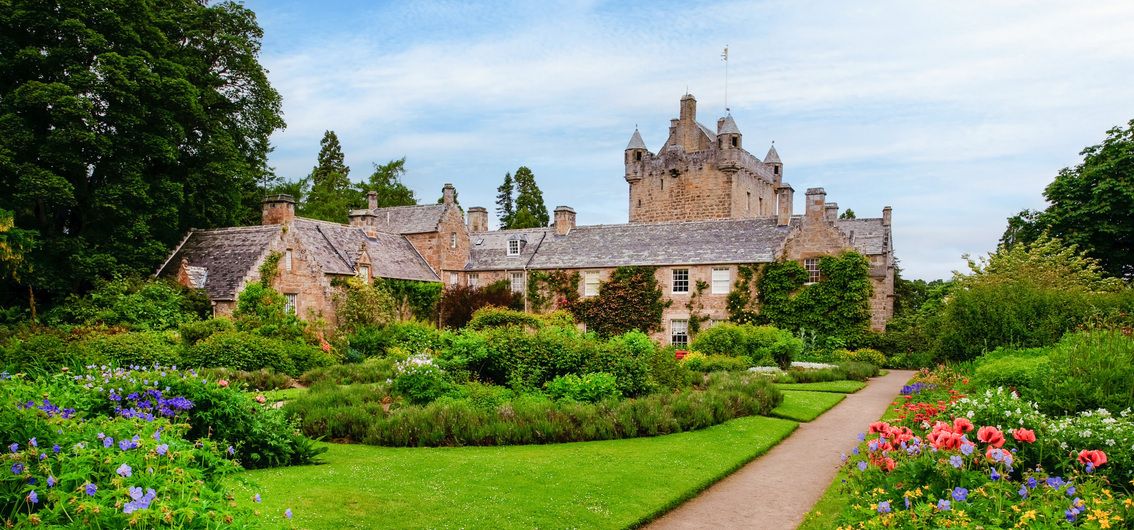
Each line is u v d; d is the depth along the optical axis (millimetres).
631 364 17641
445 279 44188
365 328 31406
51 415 6914
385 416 14148
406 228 45156
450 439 13398
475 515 8570
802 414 17672
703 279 39344
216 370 20266
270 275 32438
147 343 20359
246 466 10430
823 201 37250
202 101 36094
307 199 69188
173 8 35531
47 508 4914
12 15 27875
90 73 28578
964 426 7816
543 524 8453
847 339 36000
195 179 34906
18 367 15859
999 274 28953
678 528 9055
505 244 47000
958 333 20891
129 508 4629
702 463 12023
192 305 29828
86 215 31703
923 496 6516
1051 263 29344
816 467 12430
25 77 29469
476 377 17750
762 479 11555
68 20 28188
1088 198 34844
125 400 9531
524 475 10625
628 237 43875
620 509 9289
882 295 38438
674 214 53156
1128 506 6297
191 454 6422
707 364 27281
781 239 39094
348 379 21781
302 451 11148
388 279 38031
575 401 15633
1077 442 8711
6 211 25297
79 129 28094
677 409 15398
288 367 22844
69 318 27625
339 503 8609
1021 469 8344
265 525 5582
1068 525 5555
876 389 24250
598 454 12406
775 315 37344
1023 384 13695
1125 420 9625
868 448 8016
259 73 38094
